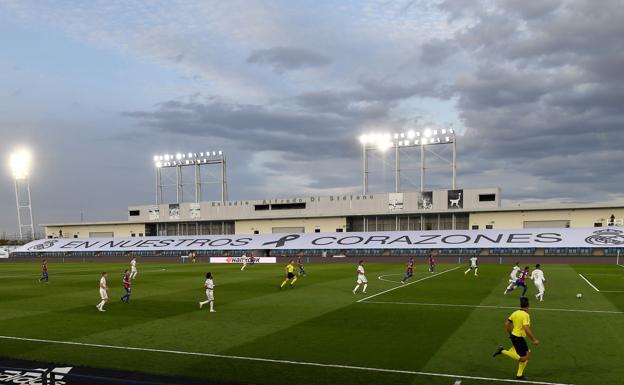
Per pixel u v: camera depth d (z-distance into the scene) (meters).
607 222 74.38
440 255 72.44
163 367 14.77
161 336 19.03
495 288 33.75
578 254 67.44
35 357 16.22
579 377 13.24
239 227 99.31
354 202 89.81
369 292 32.06
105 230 109.38
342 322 21.44
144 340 18.38
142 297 31.03
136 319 22.91
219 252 85.38
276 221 95.88
